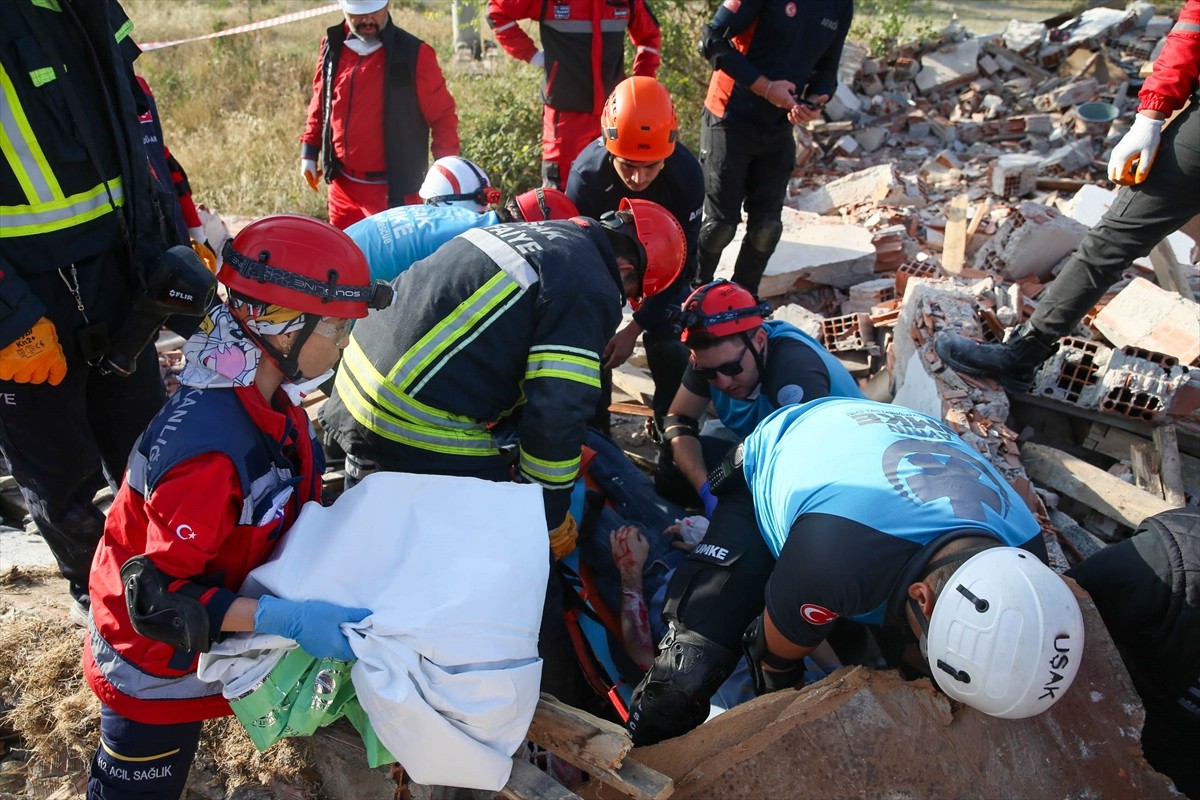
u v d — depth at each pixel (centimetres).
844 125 835
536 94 758
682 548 321
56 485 255
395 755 207
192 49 1053
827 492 238
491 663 209
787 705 232
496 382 254
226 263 194
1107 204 595
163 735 209
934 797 226
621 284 271
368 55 496
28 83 205
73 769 262
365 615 204
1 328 202
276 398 212
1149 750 267
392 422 259
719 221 492
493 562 215
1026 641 195
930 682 233
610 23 524
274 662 205
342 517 214
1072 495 376
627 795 238
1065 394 402
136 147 228
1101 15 943
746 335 328
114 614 197
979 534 220
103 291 233
